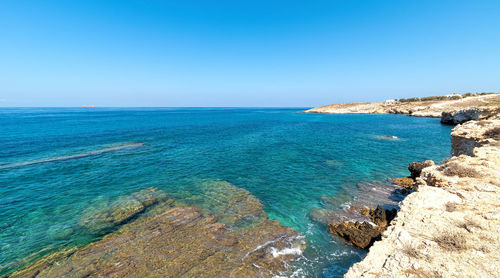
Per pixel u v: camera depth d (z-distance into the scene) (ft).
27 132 136.98
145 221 38.06
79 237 33.58
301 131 161.58
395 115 318.24
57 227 36.29
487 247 18.84
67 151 89.51
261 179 60.44
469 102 250.16
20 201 45.50
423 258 18.70
